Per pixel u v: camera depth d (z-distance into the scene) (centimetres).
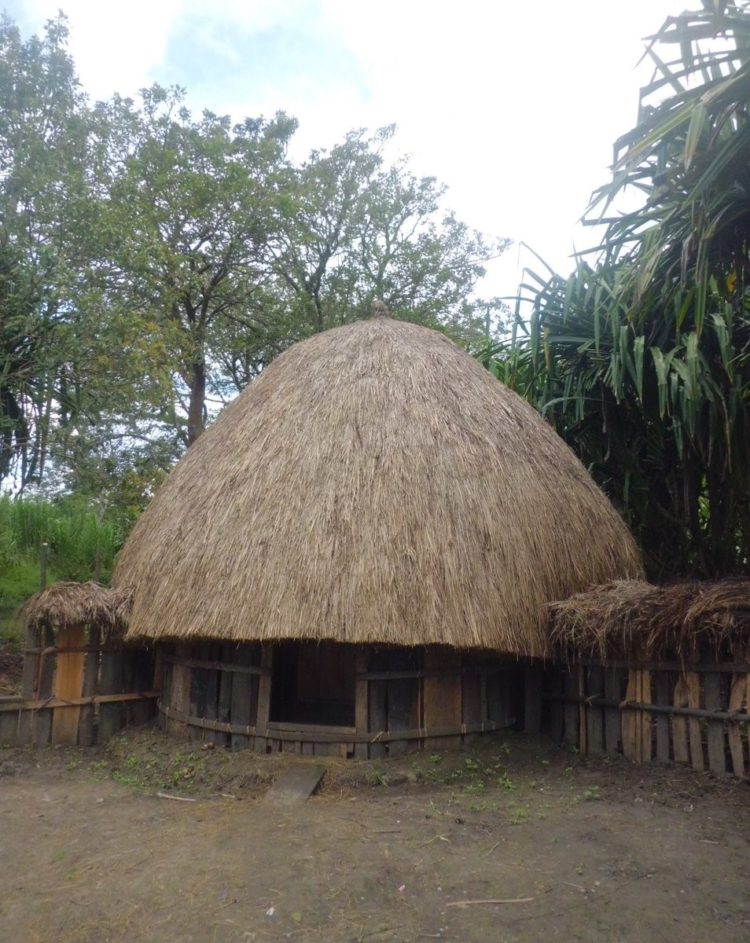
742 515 723
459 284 1994
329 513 540
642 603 517
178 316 1762
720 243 523
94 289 1218
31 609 598
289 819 438
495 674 588
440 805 460
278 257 1825
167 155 1612
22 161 1284
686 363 602
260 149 1733
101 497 1408
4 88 1441
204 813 452
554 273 765
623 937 309
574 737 579
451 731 555
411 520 537
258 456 596
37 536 964
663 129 466
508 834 412
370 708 543
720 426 630
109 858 387
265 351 1875
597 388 755
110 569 950
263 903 339
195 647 594
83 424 1123
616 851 387
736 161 465
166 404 1535
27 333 912
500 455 600
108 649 624
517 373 820
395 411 602
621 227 562
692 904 334
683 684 517
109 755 581
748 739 482
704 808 443
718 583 533
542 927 317
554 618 549
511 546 554
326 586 508
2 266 927
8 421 927
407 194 1927
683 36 459
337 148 1916
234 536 553
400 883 356
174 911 334
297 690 729
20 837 416
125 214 1411
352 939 310
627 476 743
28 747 592
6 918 331
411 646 516
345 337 692
